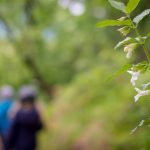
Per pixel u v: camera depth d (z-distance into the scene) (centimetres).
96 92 1227
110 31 1120
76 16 1902
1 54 2042
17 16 1894
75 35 2098
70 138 1103
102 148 952
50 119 1291
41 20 1995
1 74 2089
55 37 2242
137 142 745
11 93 1023
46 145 1195
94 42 1903
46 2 1955
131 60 935
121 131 924
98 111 1073
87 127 1070
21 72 2083
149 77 499
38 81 2092
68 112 1272
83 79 1332
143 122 235
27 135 905
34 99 912
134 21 224
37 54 2045
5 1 1828
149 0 828
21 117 898
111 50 1409
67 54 2205
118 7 223
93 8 1492
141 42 225
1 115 1002
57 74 2203
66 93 1384
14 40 1928
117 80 1188
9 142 909
